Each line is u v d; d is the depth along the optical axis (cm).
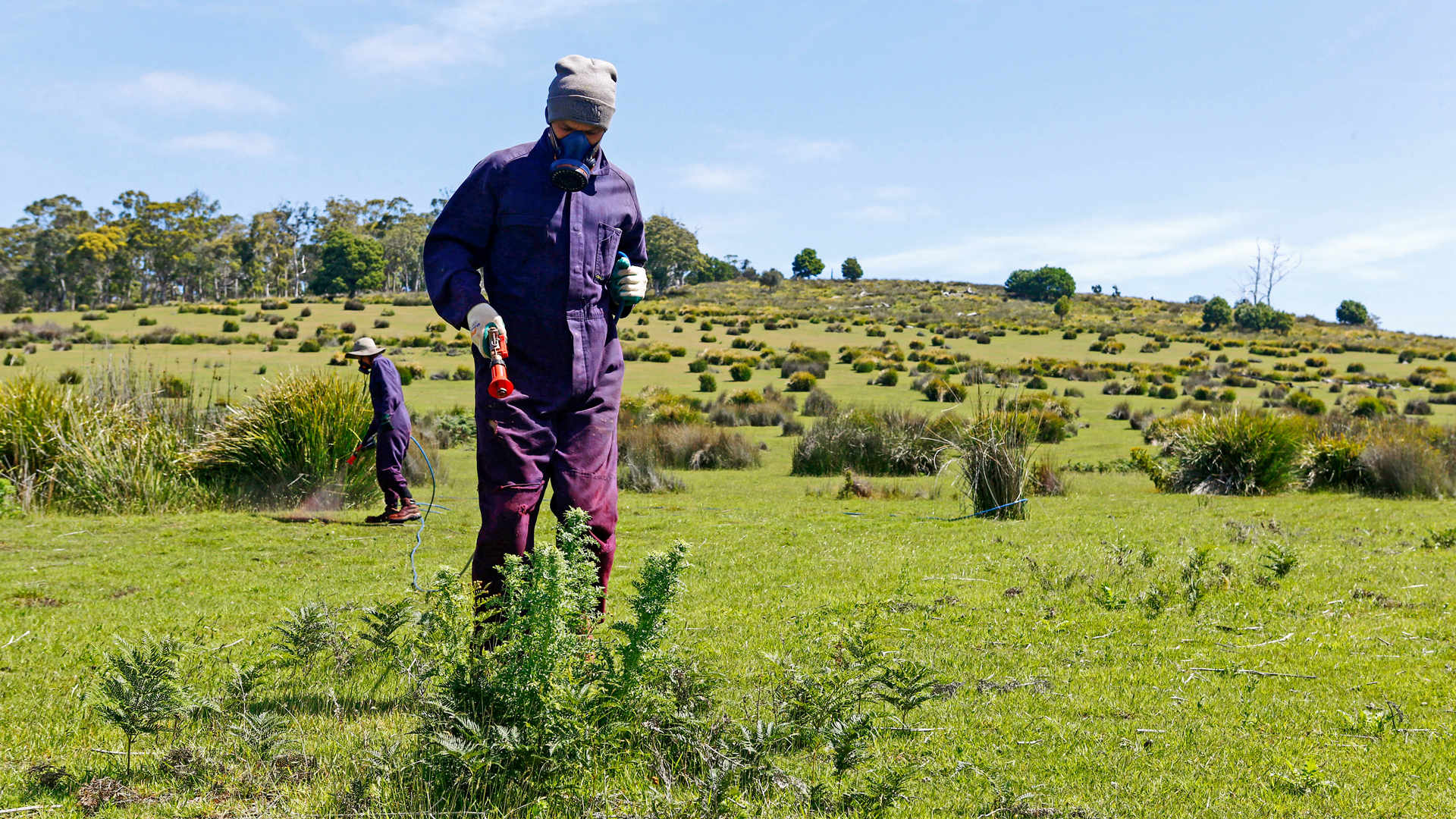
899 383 4784
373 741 278
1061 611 498
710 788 237
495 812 227
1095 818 248
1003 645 430
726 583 587
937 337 7650
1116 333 8806
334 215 13275
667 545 766
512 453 305
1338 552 691
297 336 6762
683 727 263
